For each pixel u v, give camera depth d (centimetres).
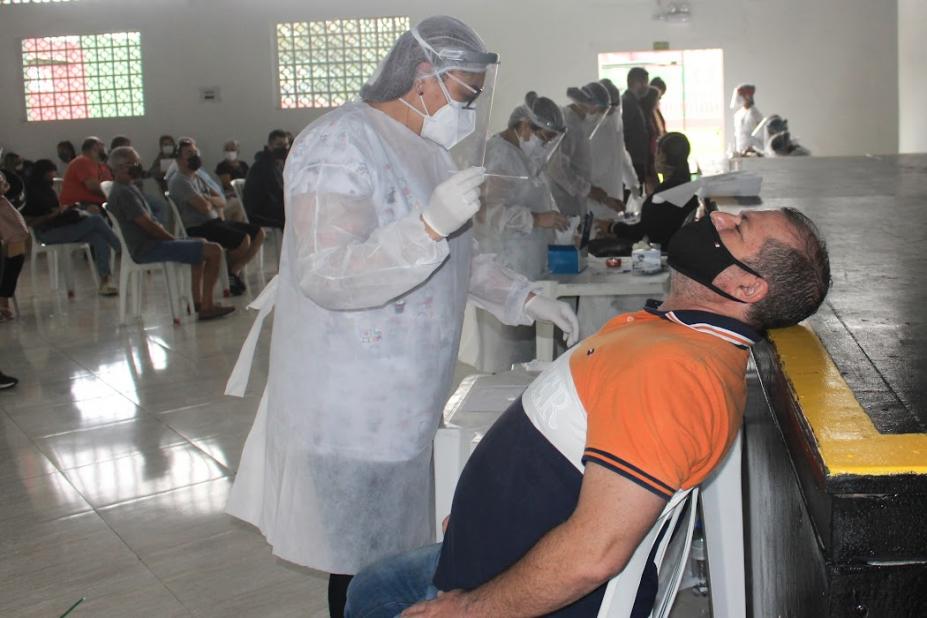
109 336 564
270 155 778
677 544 150
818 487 91
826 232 240
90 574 255
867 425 95
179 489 314
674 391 106
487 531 127
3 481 326
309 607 235
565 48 1145
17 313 636
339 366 164
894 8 1095
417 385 167
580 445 118
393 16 1155
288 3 1164
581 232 424
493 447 128
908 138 1066
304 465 170
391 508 171
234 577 252
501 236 338
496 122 876
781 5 1110
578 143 444
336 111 161
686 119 1165
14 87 1216
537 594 108
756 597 157
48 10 1195
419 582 150
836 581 89
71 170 785
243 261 691
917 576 88
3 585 250
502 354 361
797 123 1134
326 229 150
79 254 981
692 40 1130
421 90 158
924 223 254
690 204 404
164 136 1131
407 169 159
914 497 86
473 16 1148
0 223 532
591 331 345
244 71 1186
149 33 1188
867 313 145
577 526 105
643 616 128
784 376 114
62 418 398
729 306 123
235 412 397
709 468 111
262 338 541
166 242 590
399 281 146
